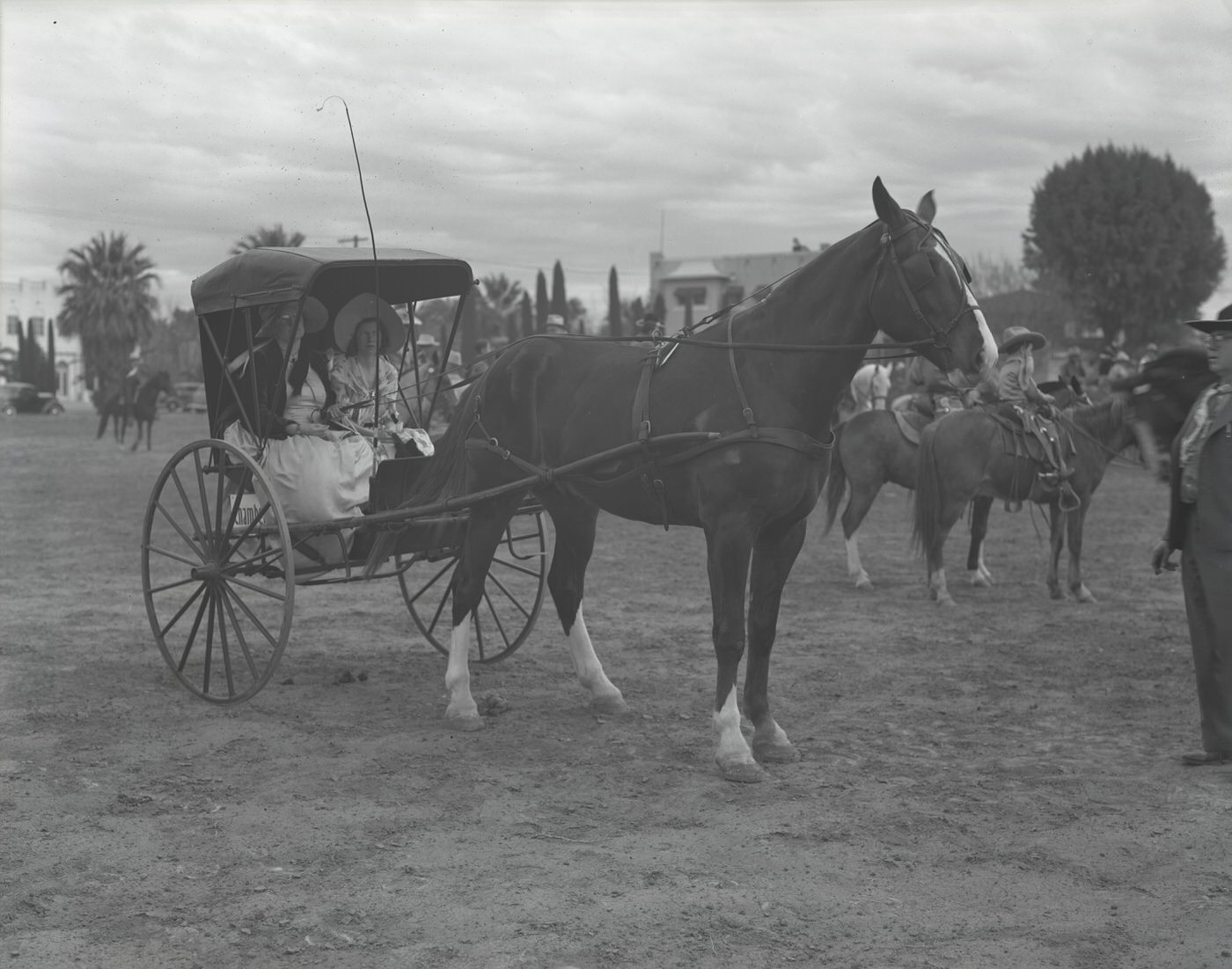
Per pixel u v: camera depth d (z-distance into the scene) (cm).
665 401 631
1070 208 5597
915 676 834
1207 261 5534
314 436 773
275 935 423
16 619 1036
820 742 670
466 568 724
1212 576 611
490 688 802
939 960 404
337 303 848
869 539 1645
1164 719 720
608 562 1418
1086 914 441
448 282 836
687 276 6681
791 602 1139
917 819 539
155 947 415
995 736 684
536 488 697
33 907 447
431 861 491
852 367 604
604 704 737
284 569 713
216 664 866
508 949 411
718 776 607
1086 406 1191
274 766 624
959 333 572
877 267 588
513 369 718
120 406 3756
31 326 8894
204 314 779
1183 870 480
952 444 1120
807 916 438
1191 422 631
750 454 596
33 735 680
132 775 607
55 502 2016
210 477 2481
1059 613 1086
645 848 506
